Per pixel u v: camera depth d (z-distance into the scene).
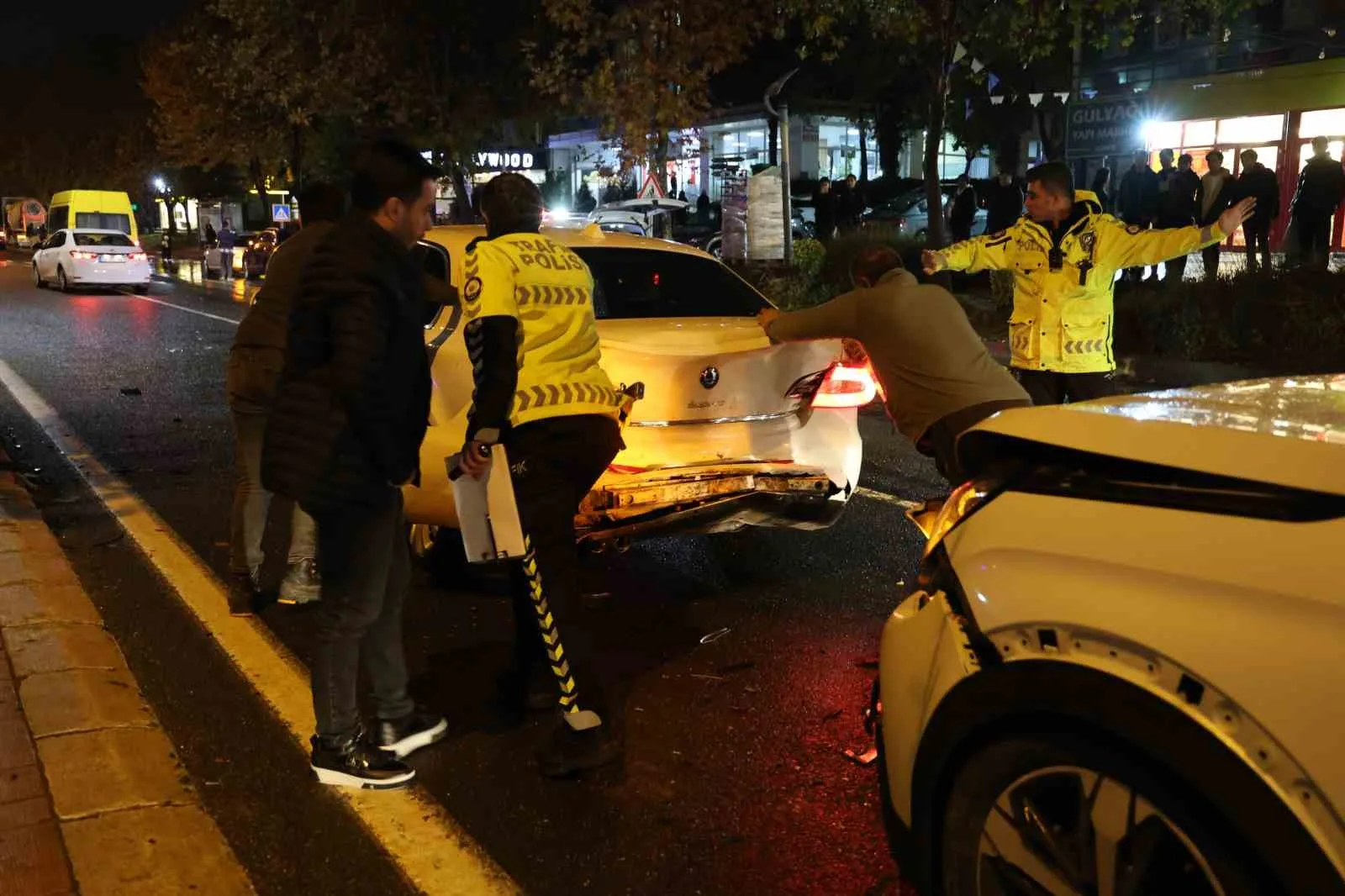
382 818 3.39
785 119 16.97
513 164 33.53
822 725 4.03
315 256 3.08
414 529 5.61
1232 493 2.04
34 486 7.47
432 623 5.06
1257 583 1.90
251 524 5.06
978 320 14.77
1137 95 25.27
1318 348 11.26
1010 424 2.50
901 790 2.51
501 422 3.45
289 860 3.16
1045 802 2.22
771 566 5.85
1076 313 5.61
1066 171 5.52
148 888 2.96
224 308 21.84
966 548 2.41
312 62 23.53
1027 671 2.16
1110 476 2.26
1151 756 1.98
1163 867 2.01
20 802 3.32
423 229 3.21
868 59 28.62
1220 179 14.09
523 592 4.00
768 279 16.47
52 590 5.23
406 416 3.19
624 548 4.72
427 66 22.69
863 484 7.62
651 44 16.55
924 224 25.33
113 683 4.24
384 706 3.76
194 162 36.81
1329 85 21.67
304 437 3.12
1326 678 1.78
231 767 3.68
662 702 4.23
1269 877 1.84
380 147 3.11
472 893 3.02
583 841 3.27
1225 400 2.56
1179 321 11.96
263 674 4.43
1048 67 25.12
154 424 9.84
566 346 3.73
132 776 3.54
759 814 3.43
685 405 4.66
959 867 2.37
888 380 4.26
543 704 4.12
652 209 17.38
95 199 34.44
